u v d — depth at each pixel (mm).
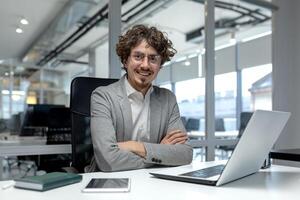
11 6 2652
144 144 1202
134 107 1454
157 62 1451
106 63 2551
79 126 1557
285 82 3842
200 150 3035
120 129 1382
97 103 1379
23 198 697
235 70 3758
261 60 3936
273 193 769
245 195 745
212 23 3238
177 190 785
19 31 2730
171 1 3195
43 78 2730
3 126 2365
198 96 3232
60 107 2340
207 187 823
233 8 3711
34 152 2180
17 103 2498
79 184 845
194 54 3404
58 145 2256
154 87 1578
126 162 1131
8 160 2105
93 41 2764
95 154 1245
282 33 3844
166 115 1497
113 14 2541
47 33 2918
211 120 3152
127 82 1482
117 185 792
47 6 2791
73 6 2852
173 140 1340
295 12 3912
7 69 2562
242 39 4129
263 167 1124
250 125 763
